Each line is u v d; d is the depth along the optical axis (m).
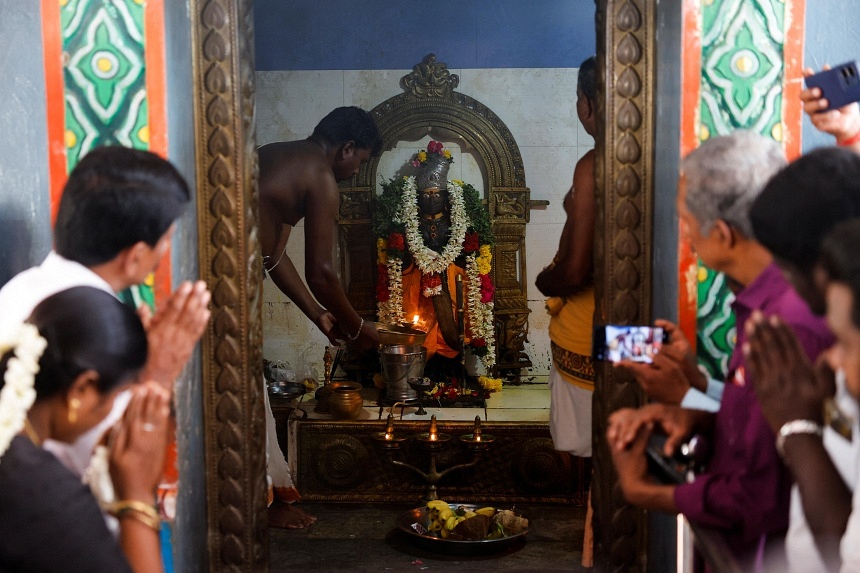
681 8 2.05
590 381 2.87
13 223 2.08
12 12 2.05
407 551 3.36
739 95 2.07
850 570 1.07
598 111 2.16
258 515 2.25
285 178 3.52
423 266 4.71
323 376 4.98
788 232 1.17
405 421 3.99
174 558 2.10
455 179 4.98
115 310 1.31
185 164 2.11
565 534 3.56
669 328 1.78
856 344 1.04
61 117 2.08
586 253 2.72
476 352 4.78
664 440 1.74
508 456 3.97
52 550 1.18
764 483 1.35
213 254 2.14
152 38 2.06
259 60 4.94
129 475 1.33
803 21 2.05
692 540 1.74
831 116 1.82
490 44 4.91
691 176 1.49
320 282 3.61
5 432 1.19
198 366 2.17
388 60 4.93
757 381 1.22
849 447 1.16
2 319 1.51
